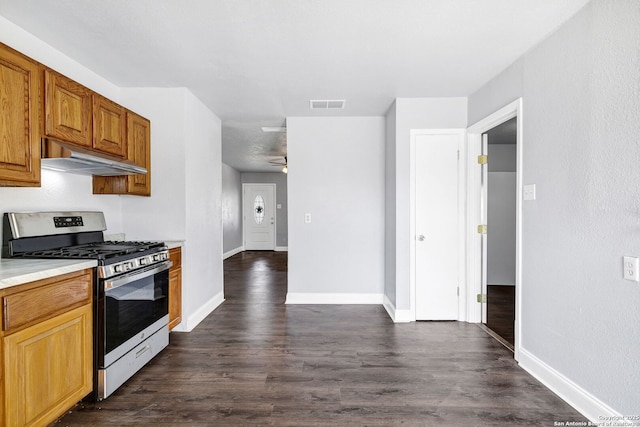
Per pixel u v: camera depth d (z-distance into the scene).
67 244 2.52
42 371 1.68
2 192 2.12
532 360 2.41
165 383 2.29
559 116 2.16
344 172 4.21
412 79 3.02
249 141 5.69
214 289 4.04
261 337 3.12
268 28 2.18
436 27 2.17
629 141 1.67
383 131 4.19
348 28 2.19
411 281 3.55
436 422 1.88
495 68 2.79
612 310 1.77
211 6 1.94
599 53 1.84
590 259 1.91
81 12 2.00
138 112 3.22
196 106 3.50
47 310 1.71
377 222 4.21
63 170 2.52
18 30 2.16
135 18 2.06
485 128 3.18
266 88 3.24
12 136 1.77
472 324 3.46
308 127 4.21
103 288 2.04
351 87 3.21
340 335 3.17
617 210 1.74
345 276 4.24
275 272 6.53
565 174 2.10
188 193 3.28
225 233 8.48
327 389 2.21
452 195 3.54
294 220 4.23
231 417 1.91
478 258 3.48
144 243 2.77
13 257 2.07
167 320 2.82
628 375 1.69
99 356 2.05
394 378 2.36
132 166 2.57
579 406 1.98
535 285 2.39
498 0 1.89
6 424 1.50
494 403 2.06
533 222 2.41
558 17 2.05
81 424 1.84
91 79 2.84
